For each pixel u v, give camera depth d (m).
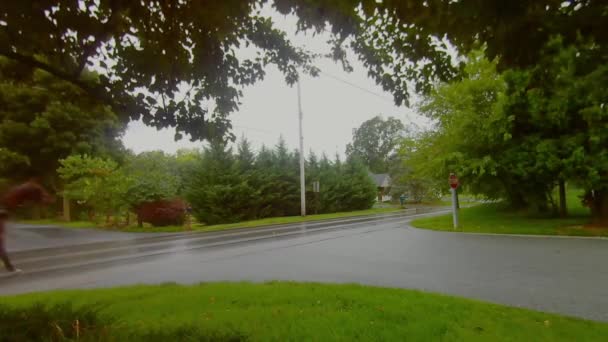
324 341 3.22
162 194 18.27
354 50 4.68
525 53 2.54
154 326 3.42
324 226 16.75
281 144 28.66
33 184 4.05
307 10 3.74
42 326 2.58
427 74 4.40
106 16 3.91
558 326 3.57
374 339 3.26
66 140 19.38
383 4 3.39
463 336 3.29
